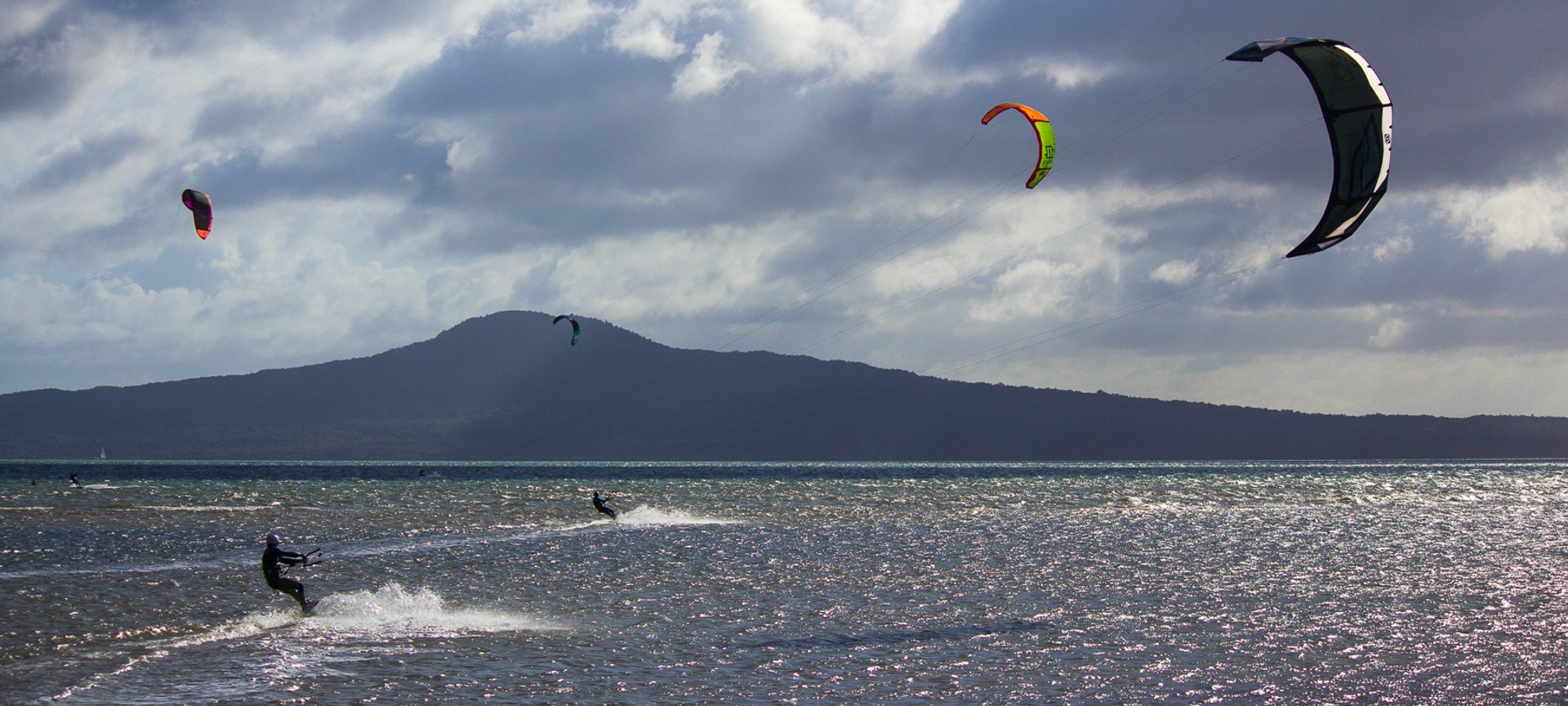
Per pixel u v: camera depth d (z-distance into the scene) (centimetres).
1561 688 1630
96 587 2484
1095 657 1809
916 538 3850
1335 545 3625
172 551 3275
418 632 1980
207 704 1494
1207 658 1809
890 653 1834
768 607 2277
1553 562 3103
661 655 1808
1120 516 5088
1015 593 2481
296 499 6222
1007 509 5650
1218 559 3188
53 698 1512
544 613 2195
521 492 7369
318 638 1912
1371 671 1725
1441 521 4862
